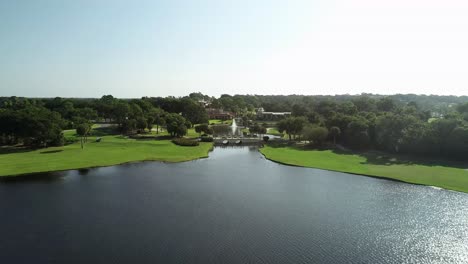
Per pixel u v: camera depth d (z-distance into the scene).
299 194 71.25
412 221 56.66
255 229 52.19
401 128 122.25
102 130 172.75
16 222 53.62
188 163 105.88
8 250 44.31
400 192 73.31
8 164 94.38
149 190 72.50
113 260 41.78
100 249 44.66
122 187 74.62
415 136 114.94
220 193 71.25
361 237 50.09
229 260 42.22
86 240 47.38
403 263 42.81
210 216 57.41
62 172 88.44
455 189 75.44
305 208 62.28
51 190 71.38
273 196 69.69
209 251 44.53
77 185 75.75
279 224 54.44
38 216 56.25
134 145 132.50
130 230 50.97
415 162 105.31
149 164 102.00
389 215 59.25
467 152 104.44
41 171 88.12
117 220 54.91
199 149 131.88
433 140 110.38
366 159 111.25
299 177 87.00
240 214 58.69
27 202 63.28
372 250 46.03
